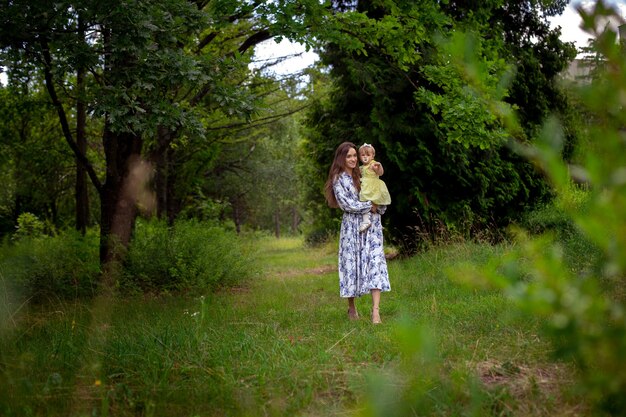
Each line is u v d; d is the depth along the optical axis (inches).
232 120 664.4
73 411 115.3
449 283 290.0
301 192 1159.0
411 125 497.7
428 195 501.0
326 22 339.0
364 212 229.3
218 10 323.9
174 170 785.6
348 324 213.8
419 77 493.0
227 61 316.5
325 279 416.5
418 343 39.8
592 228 39.0
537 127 499.2
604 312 41.9
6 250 436.8
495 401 108.0
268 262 704.4
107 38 290.0
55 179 716.0
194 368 142.9
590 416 93.7
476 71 43.6
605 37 35.8
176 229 434.6
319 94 620.7
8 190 708.7
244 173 1181.7
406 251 521.7
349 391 124.5
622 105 36.5
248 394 120.6
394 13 368.2
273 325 208.5
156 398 122.9
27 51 273.3
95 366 132.3
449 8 506.0
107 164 408.2
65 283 353.7
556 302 41.7
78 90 327.9
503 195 509.4
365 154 238.7
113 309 261.7
